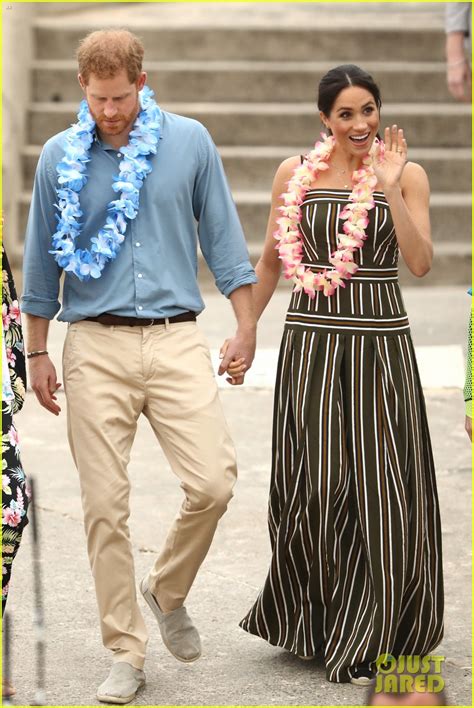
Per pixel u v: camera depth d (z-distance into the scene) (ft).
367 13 153.28
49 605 51.49
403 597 45.68
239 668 45.80
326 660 44.98
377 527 44.83
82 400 43.57
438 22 146.82
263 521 62.39
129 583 43.65
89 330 43.98
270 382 87.20
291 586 46.32
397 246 45.62
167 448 44.06
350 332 45.14
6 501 41.34
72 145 43.47
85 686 43.93
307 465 45.27
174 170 43.75
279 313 107.04
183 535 43.73
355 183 45.21
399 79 139.13
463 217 125.39
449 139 135.13
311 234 45.32
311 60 142.92
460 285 121.08
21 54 130.62
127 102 42.16
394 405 45.24
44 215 44.62
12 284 43.19
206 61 142.41
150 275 43.62
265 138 134.62
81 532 60.49
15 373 43.52
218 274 45.55
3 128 122.52
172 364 43.65
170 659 46.80
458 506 63.87
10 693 42.60
